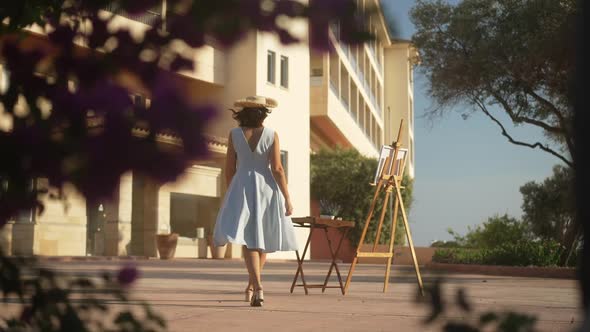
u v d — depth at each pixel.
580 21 1.00
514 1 18.69
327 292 8.05
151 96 0.88
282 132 31.34
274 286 9.22
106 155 0.87
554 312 5.71
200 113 0.87
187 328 4.30
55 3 1.00
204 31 0.89
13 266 1.09
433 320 1.00
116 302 1.17
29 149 0.91
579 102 1.00
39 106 0.94
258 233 5.76
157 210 25.02
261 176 5.87
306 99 32.75
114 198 0.88
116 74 0.92
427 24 20.06
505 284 11.23
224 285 9.08
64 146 0.89
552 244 17.50
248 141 5.86
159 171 0.86
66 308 1.13
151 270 14.01
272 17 0.85
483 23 19.33
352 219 37.66
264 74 29.98
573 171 1.00
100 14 0.95
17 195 0.92
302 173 32.41
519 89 18.95
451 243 31.19
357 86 45.25
